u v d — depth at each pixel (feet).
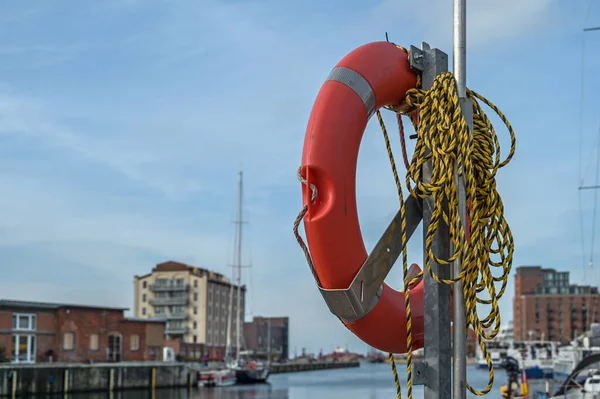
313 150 13.15
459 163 13.42
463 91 13.91
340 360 503.61
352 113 13.51
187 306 341.82
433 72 14.46
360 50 14.11
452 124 13.48
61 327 180.75
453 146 13.37
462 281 13.48
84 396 151.53
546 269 564.71
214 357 304.30
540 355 208.33
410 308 13.91
